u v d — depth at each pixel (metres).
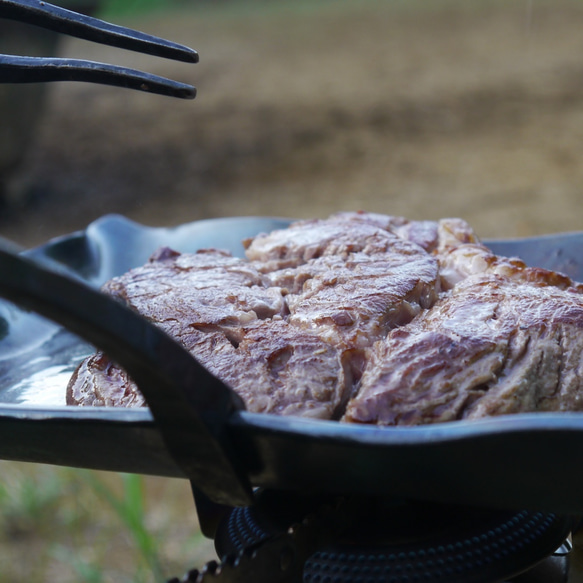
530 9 4.83
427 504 0.60
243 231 0.83
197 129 3.07
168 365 0.50
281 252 0.68
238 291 0.63
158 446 0.54
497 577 0.58
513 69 3.54
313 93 3.43
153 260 0.70
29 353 0.73
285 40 4.57
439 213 2.12
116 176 2.62
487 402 0.55
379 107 3.16
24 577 1.01
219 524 0.63
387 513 0.59
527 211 2.07
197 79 3.79
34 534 1.10
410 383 0.55
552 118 2.86
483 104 3.10
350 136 2.87
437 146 2.71
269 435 0.52
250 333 0.59
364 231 0.69
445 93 3.27
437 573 0.58
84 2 2.05
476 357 0.56
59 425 0.55
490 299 0.59
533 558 0.59
